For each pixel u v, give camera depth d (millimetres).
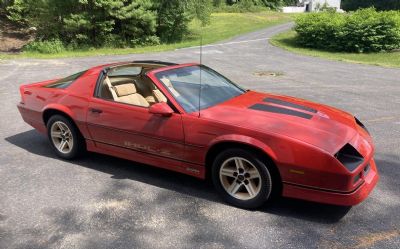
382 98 9867
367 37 24328
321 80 12969
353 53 24438
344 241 3455
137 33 31141
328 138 3752
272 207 4070
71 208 4105
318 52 24344
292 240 3479
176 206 4125
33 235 3611
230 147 3973
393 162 5371
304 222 3775
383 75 14266
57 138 5543
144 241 3496
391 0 72500
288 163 3654
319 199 3660
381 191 4445
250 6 68938
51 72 14094
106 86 5004
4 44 31312
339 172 3510
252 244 3426
